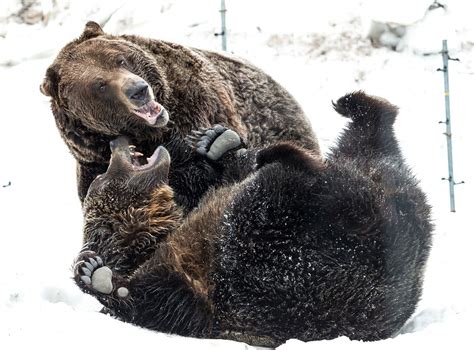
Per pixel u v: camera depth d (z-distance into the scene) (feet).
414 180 37.86
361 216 34.91
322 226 35.01
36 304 36.01
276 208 35.24
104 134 43.47
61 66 43.91
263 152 36.17
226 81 47.34
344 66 78.84
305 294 35.29
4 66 80.53
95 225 39.91
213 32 80.33
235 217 36.01
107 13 82.33
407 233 35.96
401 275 35.73
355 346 32.32
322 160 36.65
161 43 45.19
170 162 42.68
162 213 40.09
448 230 51.88
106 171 43.19
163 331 36.50
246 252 35.73
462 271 43.29
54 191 66.08
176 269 36.63
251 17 81.71
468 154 70.64
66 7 83.30
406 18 80.02
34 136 73.26
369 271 35.14
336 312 35.32
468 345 31.55
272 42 80.33
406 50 80.33
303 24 81.46
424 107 75.36
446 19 80.33
